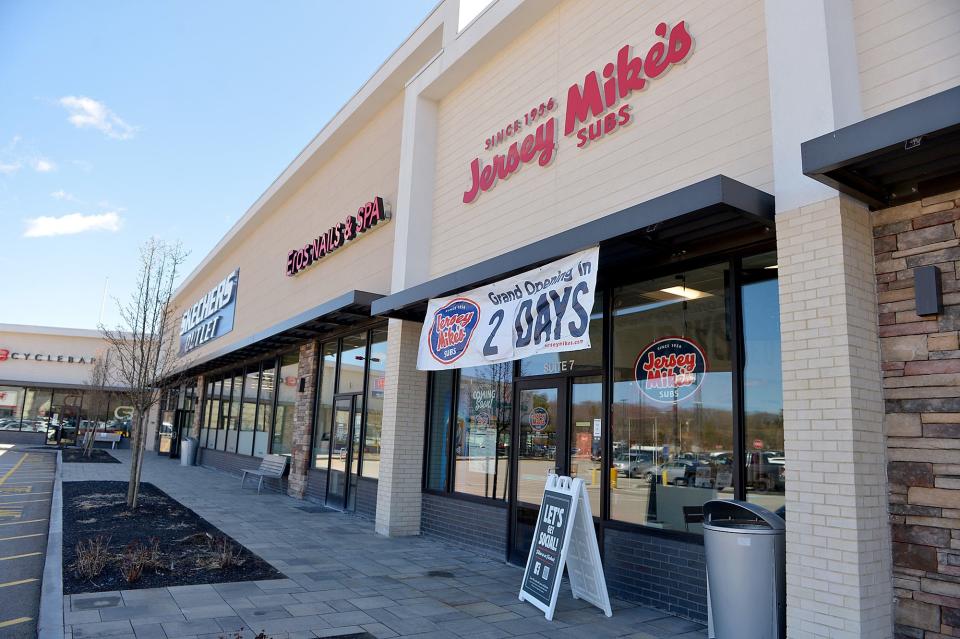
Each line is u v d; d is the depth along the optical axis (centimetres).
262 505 1266
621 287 716
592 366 733
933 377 425
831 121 467
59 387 3369
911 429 432
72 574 647
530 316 664
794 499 449
